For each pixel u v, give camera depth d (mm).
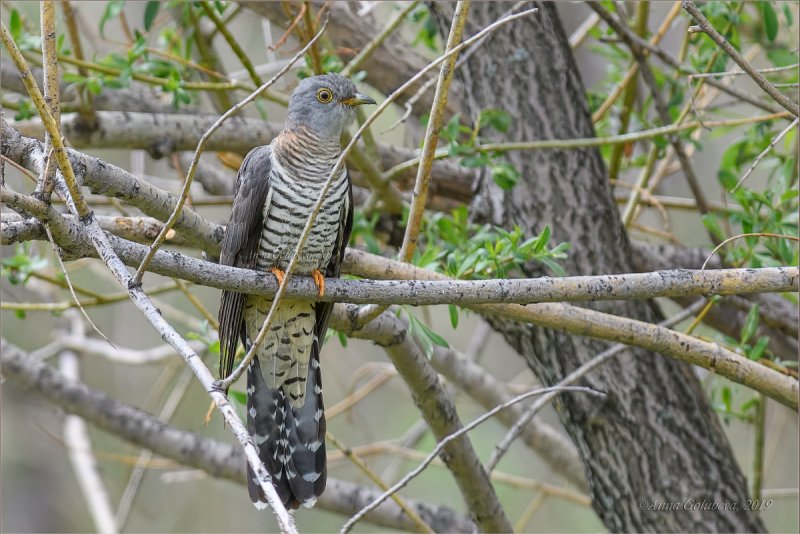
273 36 14070
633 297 6871
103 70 9633
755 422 10984
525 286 6754
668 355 7875
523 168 10039
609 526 9914
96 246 5840
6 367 11438
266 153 8125
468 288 6734
